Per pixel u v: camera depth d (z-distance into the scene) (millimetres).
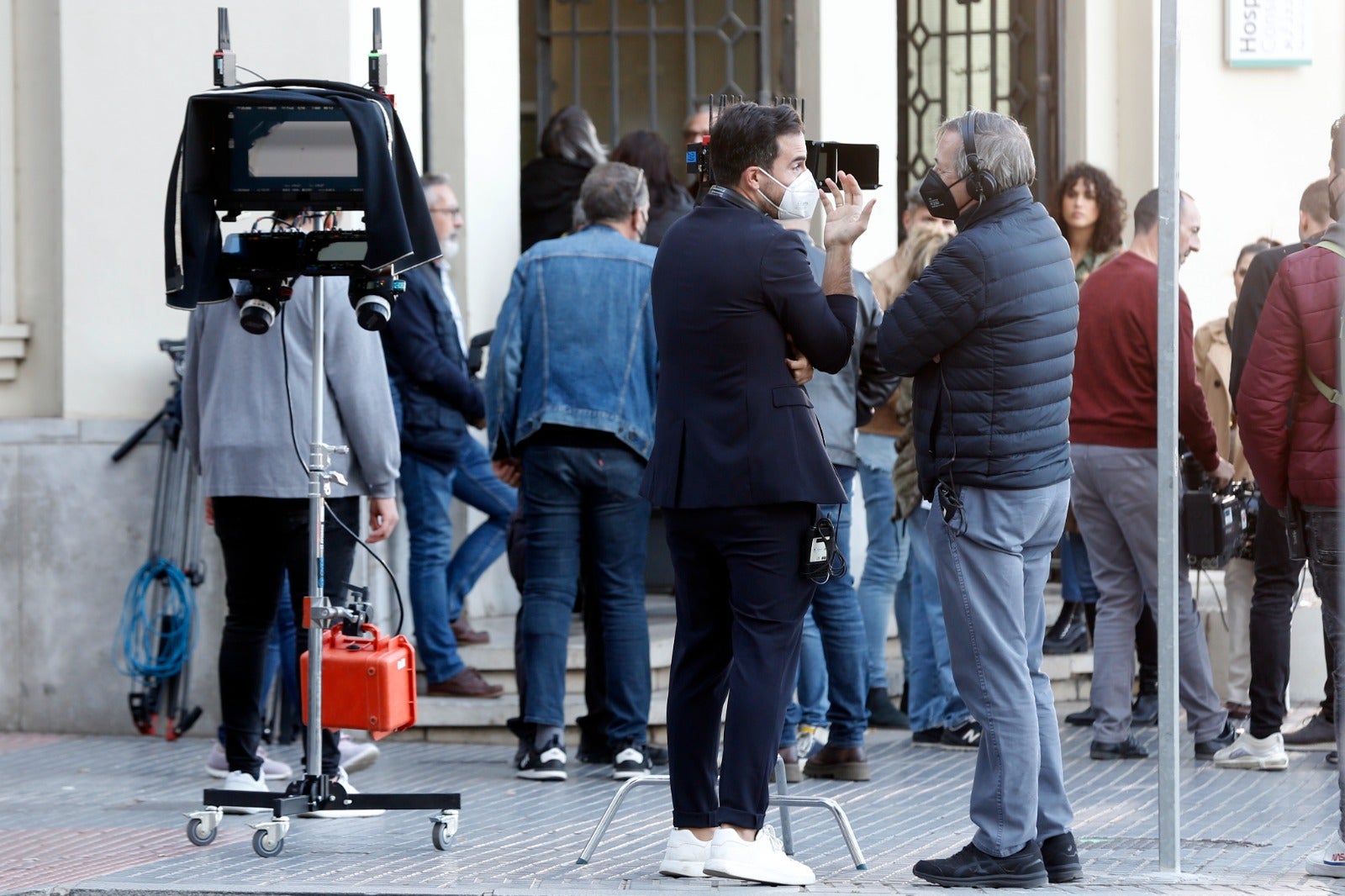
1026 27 15914
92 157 12875
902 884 8172
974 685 8109
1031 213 8148
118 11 12859
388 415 10219
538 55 15602
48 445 12906
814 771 11211
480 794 10641
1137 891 7996
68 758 11930
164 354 12891
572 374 10984
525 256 11258
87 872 8516
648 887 8062
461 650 13086
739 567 8102
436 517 12461
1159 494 8391
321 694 9055
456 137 14188
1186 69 15125
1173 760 8461
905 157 16125
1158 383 8359
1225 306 15164
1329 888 8086
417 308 12227
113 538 12844
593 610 11633
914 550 12281
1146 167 15344
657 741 12320
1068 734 12648
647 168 13266
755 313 8023
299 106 8680
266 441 10109
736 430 8023
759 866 8016
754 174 8172
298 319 10141
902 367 8102
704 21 15430
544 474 11039
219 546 12680
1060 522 8305
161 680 12680
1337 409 9648
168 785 11008
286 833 9055
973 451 8023
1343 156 9648
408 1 13453
